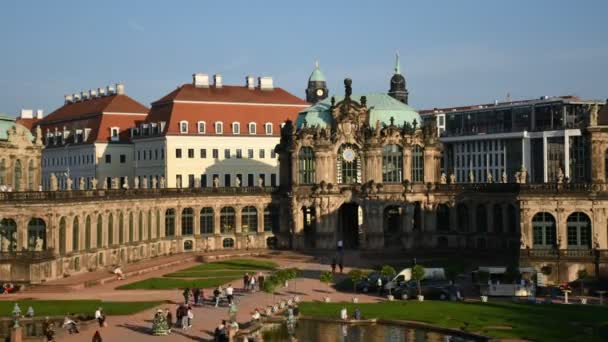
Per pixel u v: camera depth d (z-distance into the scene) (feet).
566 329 303.68
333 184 583.17
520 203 435.53
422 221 575.38
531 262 424.46
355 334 310.65
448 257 537.65
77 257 449.06
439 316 334.44
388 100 610.65
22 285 408.05
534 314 336.08
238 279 452.35
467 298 384.88
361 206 580.71
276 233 605.73
